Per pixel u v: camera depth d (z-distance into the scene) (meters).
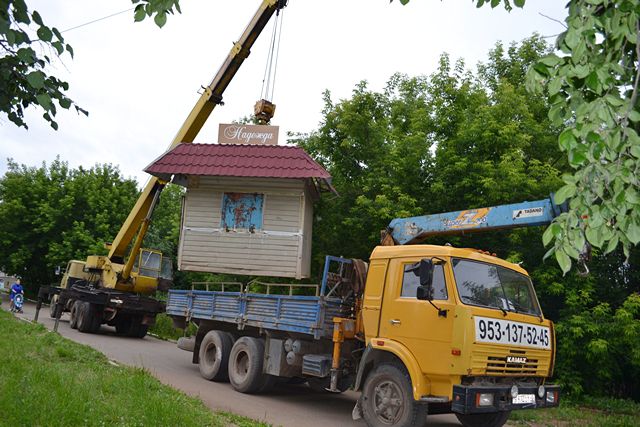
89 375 8.06
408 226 9.53
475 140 14.10
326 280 9.38
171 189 36.88
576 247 2.74
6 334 12.20
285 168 11.41
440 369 7.23
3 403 5.66
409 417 7.39
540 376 8.00
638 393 13.92
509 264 8.45
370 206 14.40
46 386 6.55
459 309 7.22
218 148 12.16
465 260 7.80
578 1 2.85
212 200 11.93
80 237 34.28
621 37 2.77
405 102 18.11
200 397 9.45
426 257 7.91
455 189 13.95
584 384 12.90
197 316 12.23
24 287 39.31
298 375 10.27
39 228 35.97
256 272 11.41
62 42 3.61
